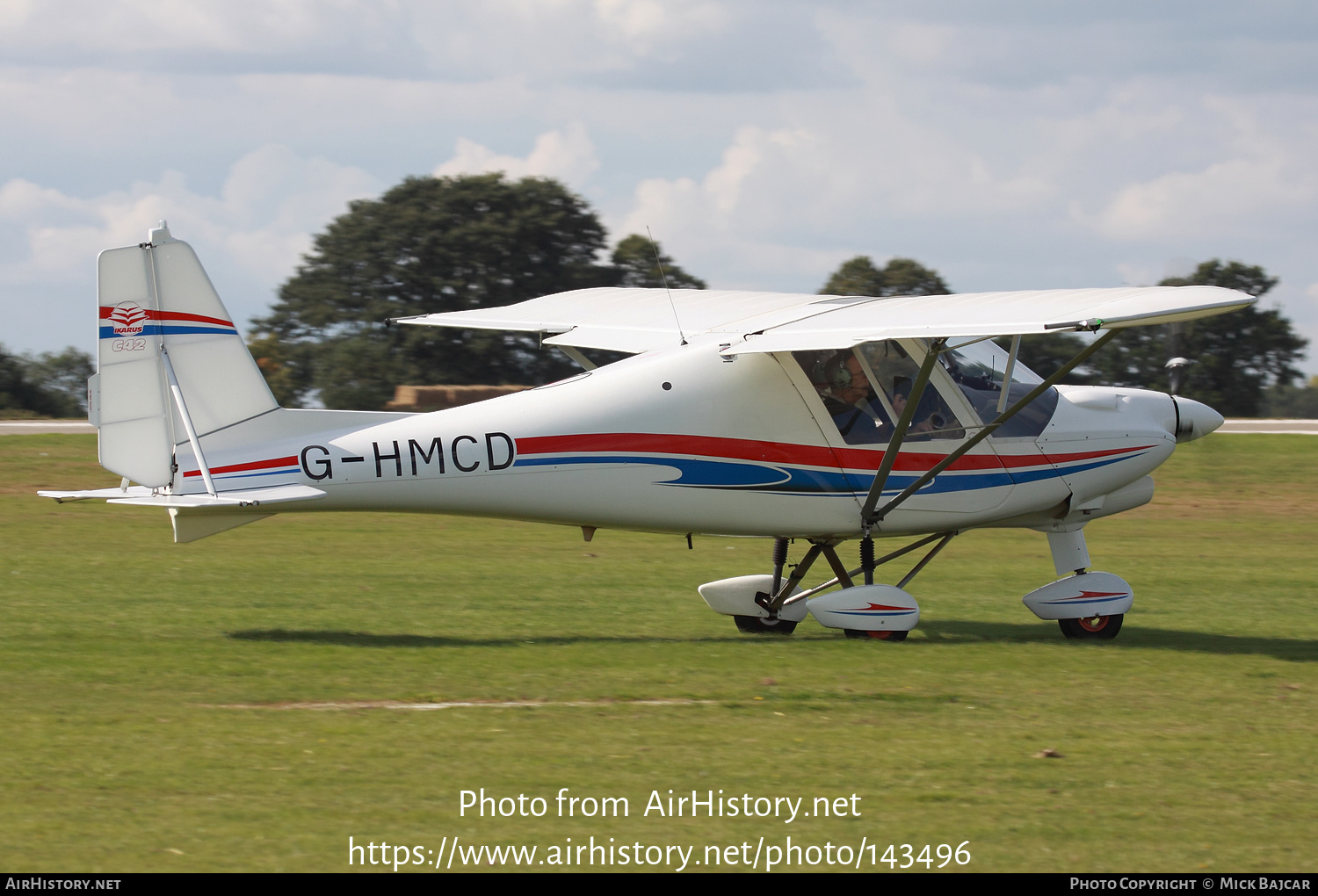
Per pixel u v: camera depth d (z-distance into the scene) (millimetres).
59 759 21281
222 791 19844
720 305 37281
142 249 30531
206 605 36938
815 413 33125
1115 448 35688
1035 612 34875
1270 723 25031
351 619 35250
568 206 162375
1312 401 154125
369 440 31297
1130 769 21906
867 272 148750
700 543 56625
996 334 27594
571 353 35938
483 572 46062
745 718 24797
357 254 158250
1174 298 27672
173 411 30906
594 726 24031
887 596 33469
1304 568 50500
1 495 68062
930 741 23359
